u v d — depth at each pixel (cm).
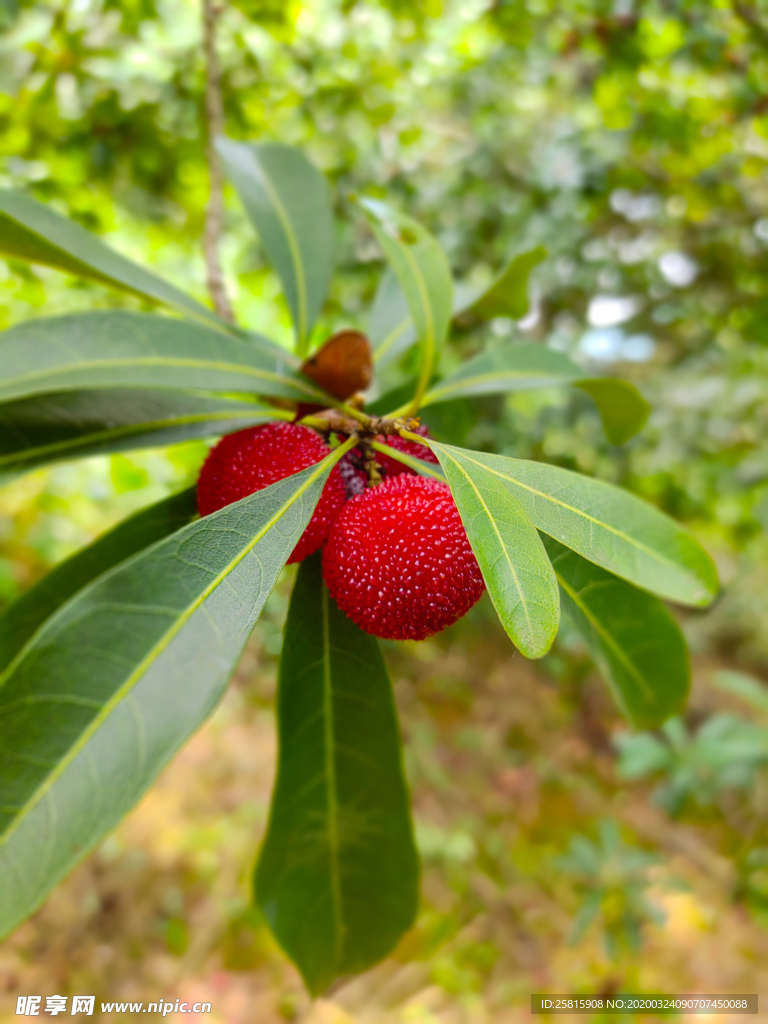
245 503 10
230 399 13
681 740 39
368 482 12
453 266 41
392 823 13
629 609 14
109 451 12
